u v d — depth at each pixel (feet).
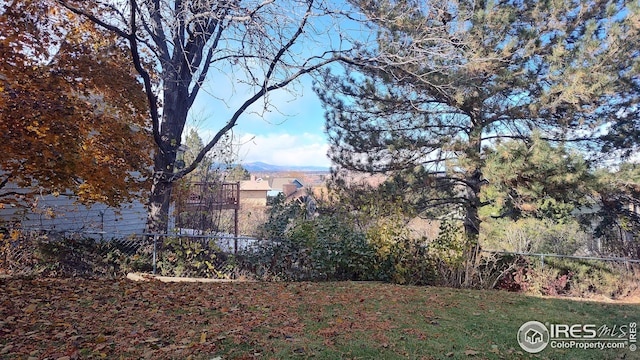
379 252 26.45
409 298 19.95
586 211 39.24
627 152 28.73
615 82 25.18
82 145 25.20
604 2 27.30
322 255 26.58
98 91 28.48
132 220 43.45
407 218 29.58
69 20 29.14
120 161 29.32
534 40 26.66
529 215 31.94
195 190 38.50
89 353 11.35
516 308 18.72
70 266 26.50
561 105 27.12
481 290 23.77
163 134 32.76
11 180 24.43
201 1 25.73
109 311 15.81
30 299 16.99
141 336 12.93
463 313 17.30
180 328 13.91
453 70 27.55
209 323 14.66
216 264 27.66
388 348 12.50
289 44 26.61
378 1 26.48
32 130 22.18
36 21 25.77
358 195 32.01
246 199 109.50
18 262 26.05
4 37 23.80
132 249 28.14
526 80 27.35
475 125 30.96
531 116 28.22
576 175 24.21
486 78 28.76
